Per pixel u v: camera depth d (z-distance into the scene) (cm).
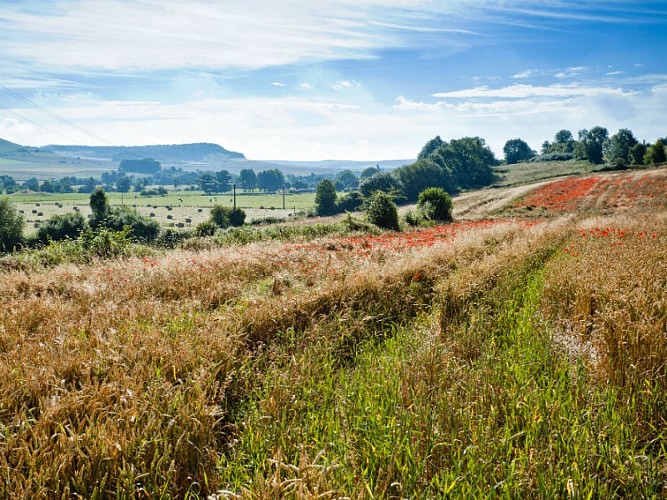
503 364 532
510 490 326
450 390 459
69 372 475
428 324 747
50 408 392
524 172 14675
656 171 8725
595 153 15625
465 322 693
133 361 493
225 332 585
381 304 807
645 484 337
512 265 1142
